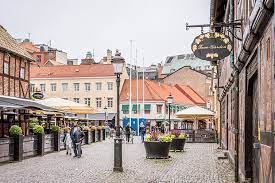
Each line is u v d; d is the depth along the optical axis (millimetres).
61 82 81375
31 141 24594
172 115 82250
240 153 14117
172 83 98938
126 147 35281
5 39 33875
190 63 117188
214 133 43938
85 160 22828
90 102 80125
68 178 15641
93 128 42688
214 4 21328
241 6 13086
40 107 27359
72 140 25000
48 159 23250
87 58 90500
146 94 79938
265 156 8195
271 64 7363
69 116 48312
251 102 12211
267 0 6816
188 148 33500
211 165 20156
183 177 15883
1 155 20578
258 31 8734
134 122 76062
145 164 20734
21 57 35250
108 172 17500
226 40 12391
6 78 32688
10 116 32438
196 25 14578
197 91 97125
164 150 23656
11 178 15539
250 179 12172
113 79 79250
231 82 18281
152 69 114625
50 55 90938
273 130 7125
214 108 54156
